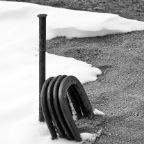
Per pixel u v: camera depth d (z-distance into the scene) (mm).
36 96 13023
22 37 16891
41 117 11672
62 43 16844
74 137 10883
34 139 11086
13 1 19734
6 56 15523
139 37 17188
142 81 14234
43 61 11344
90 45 16656
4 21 18125
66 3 19922
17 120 11992
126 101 13008
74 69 14820
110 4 20016
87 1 20250
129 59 15656
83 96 11719
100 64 15453
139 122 11898
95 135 11234
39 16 11133
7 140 11125
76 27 17188
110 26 17359
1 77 14289
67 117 10555
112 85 14062
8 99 12969
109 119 12039
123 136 11305
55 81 10914
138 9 19562
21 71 14625
